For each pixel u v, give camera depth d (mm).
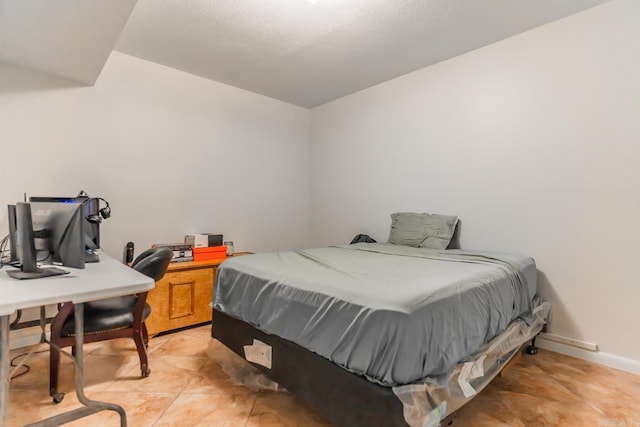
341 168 3881
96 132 2656
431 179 3025
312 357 1415
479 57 2691
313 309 1425
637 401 1668
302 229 4211
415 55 2812
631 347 2008
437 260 2113
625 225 2031
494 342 1624
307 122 4254
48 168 2447
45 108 2422
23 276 1357
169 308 2578
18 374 1916
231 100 3510
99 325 1767
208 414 1562
